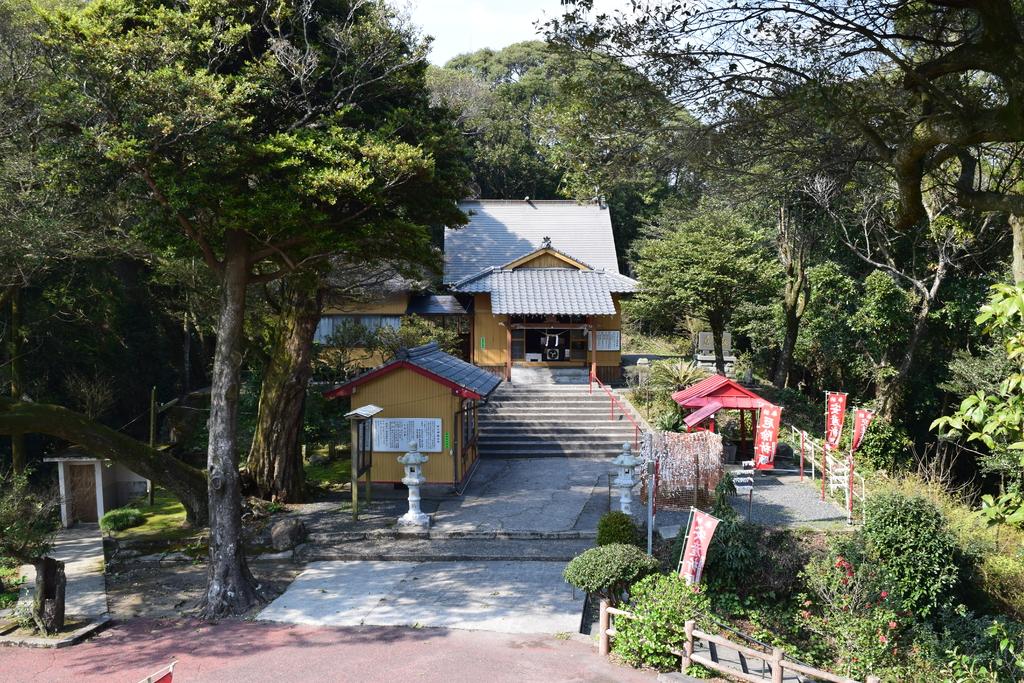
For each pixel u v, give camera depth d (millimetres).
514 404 27859
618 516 15617
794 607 13977
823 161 11078
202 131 12773
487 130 49250
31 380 24062
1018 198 8914
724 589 14281
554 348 33344
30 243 15391
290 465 19750
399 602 13602
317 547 16484
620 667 10977
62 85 13305
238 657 11391
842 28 9516
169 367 29906
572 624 12562
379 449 20609
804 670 9508
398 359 20156
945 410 29812
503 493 20344
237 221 13680
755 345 38781
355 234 15344
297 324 19719
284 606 13539
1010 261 26922
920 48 10922
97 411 24203
